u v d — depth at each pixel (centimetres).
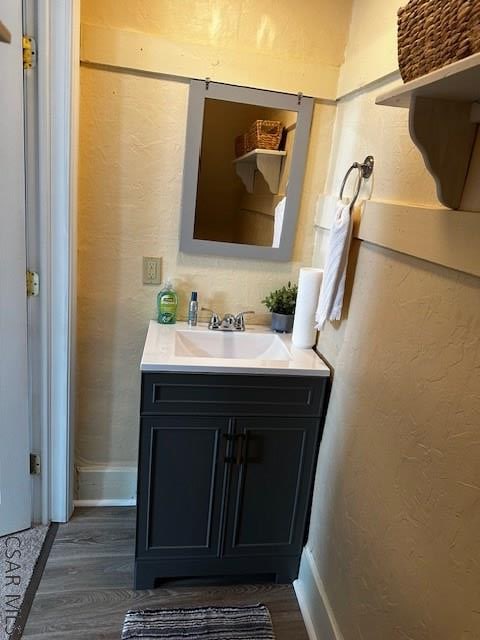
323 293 157
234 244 193
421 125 91
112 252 189
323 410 169
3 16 144
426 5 83
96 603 167
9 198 161
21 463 189
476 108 91
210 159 182
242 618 166
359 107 162
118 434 211
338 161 179
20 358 178
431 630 101
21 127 157
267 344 195
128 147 178
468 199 95
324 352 176
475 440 90
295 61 177
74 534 198
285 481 173
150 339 175
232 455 165
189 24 170
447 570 96
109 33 165
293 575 184
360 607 135
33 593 169
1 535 193
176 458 163
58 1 151
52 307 179
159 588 176
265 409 163
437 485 102
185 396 157
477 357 91
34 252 172
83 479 212
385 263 130
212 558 177
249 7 171
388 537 121
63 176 166
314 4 173
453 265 97
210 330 191
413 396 113
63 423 193
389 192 133
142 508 167
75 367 194
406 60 92
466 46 74
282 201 191
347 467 149
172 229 190
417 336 113
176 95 176
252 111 179
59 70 157
